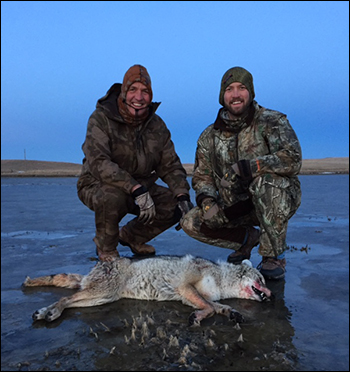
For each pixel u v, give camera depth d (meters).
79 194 5.33
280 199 4.21
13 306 3.59
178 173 5.32
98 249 5.10
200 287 3.88
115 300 3.86
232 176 4.28
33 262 5.08
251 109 4.46
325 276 4.41
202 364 2.44
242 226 4.90
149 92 4.79
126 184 4.62
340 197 14.98
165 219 5.35
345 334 2.90
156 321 3.22
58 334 2.94
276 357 2.51
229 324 3.15
